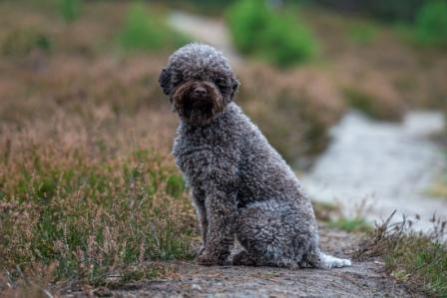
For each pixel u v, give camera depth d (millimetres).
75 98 20016
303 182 18609
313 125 25078
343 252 10367
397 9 90438
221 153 8484
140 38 39062
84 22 48094
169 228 9430
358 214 13250
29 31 35188
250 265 8656
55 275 7453
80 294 7168
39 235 8555
